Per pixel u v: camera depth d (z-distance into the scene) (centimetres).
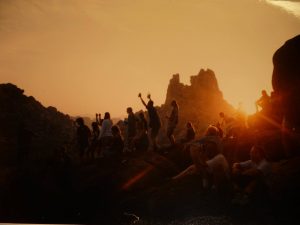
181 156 1825
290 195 1292
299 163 1366
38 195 1895
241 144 1675
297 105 1791
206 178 1411
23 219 1777
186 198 1467
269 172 1313
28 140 2239
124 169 1800
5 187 1942
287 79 1839
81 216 1738
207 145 1386
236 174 1352
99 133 2053
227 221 1283
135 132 2109
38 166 2028
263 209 1294
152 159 1812
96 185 1805
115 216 1630
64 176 1886
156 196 1549
